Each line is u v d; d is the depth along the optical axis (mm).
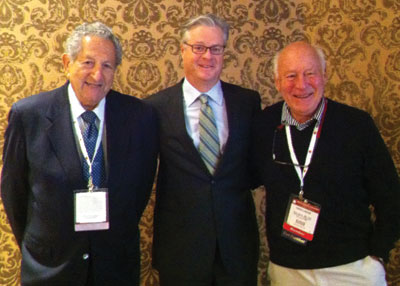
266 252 2447
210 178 1716
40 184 1559
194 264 1721
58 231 1557
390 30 2240
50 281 1573
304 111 1613
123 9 2277
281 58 1649
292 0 2312
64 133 1568
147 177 1787
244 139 1793
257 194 2426
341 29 2281
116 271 1649
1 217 2346
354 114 1614
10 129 1593
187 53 1745
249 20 2316
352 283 1602
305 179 1618
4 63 2273
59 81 2299
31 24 2260
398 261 2338
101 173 1603
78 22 2271
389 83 2270
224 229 1719
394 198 1591
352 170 1576
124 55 2301
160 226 1810
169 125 1770
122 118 1669
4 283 2389
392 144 2295
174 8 2293
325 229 1591
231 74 2336
